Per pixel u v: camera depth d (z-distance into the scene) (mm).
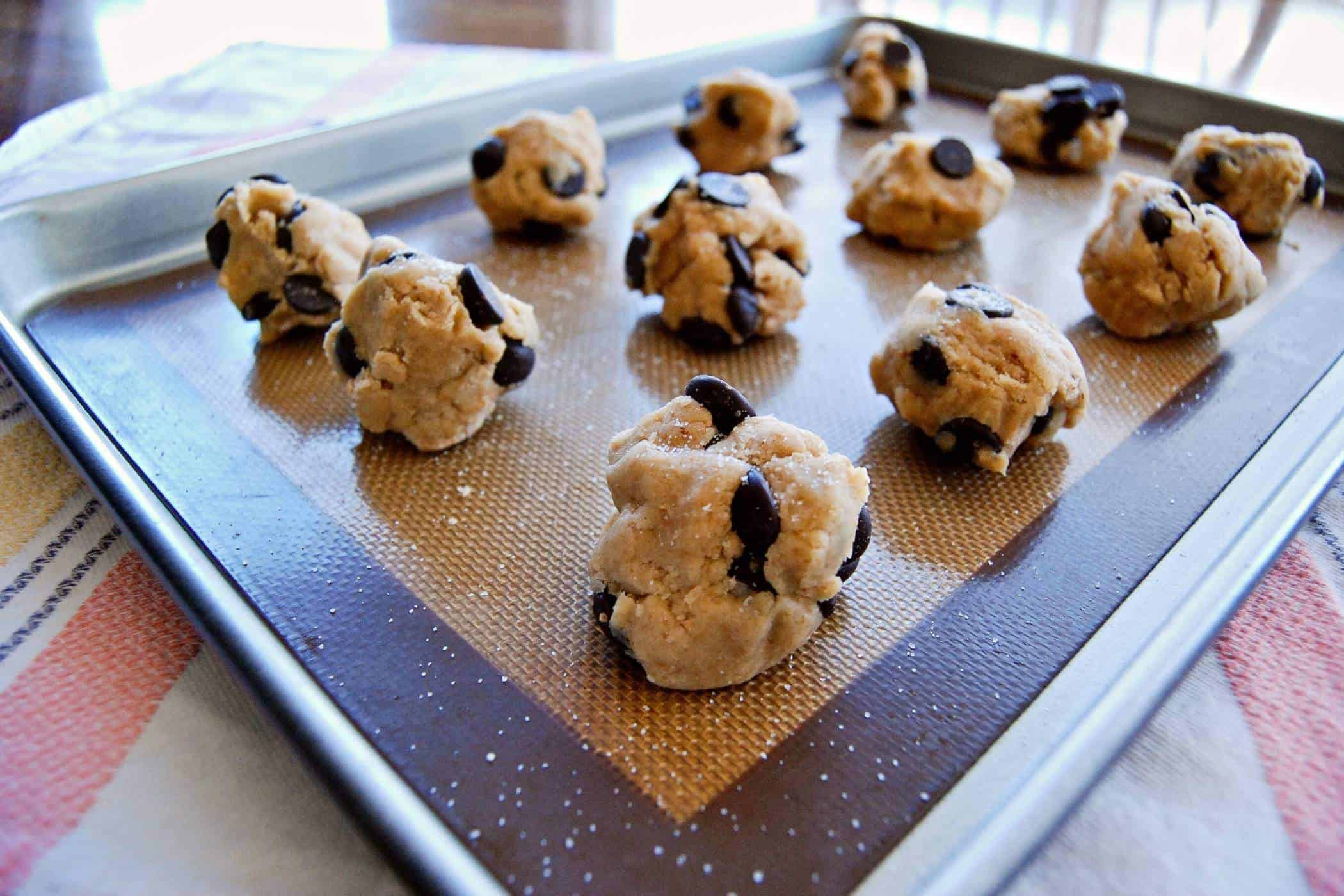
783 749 150
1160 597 169
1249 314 249
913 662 163
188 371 222
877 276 267
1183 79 323
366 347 204
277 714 137
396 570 177
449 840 126
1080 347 237
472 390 203
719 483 156
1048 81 346
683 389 225
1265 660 161
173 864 134
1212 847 137
